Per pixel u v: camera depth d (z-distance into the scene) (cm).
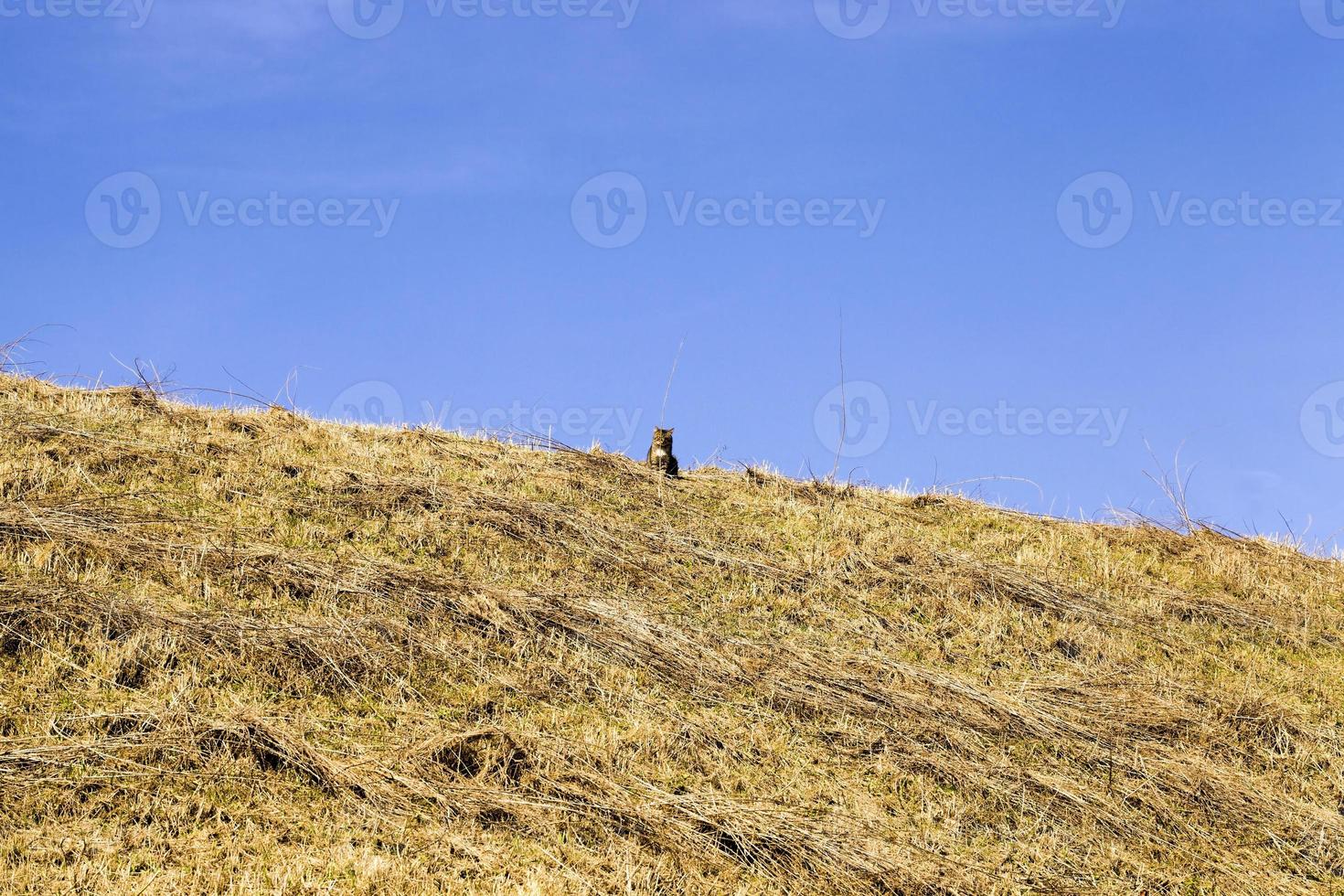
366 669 992
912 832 920
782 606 1288
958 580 1402
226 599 1062
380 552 1230
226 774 815
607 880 786
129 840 737
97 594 1004
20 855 703
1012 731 1091
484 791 852
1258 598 1549
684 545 1401
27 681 889
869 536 1519
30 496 1191
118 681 912
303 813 799
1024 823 962
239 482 1326
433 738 898
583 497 1501
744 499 1631
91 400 1527
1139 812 1002
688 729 1000
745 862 840
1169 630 1395
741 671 1112
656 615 1202
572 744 939
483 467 1563
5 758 786
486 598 1135
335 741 894
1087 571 1548
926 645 1254
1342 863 970
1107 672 1254
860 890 830
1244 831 1000
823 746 1023
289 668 963
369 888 729
